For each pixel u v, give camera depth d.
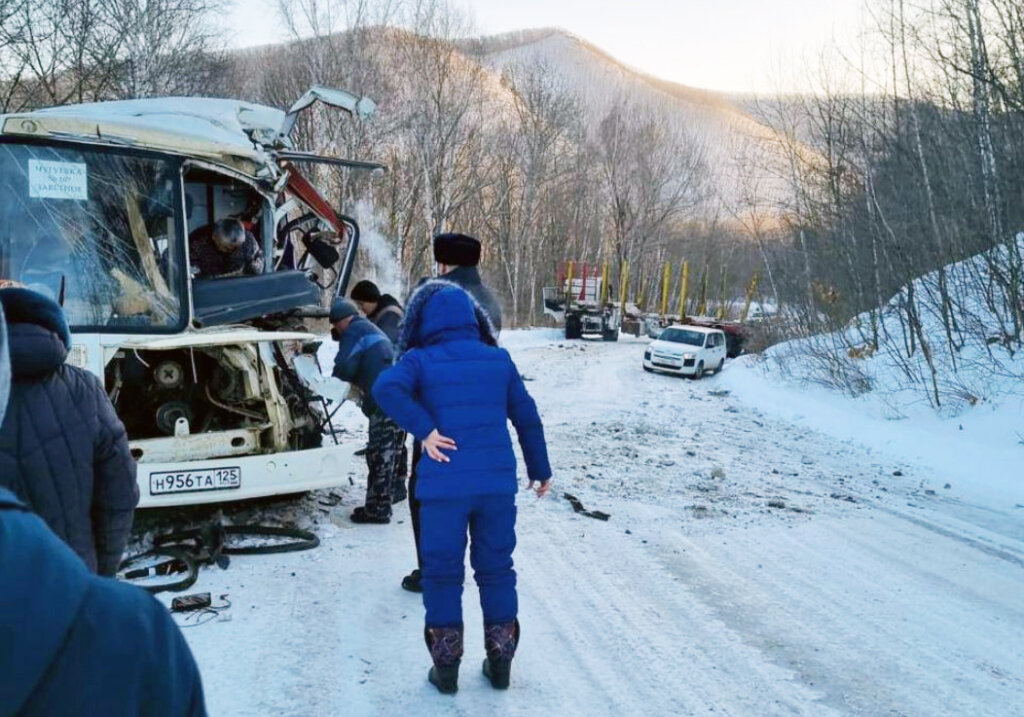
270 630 4.63
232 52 31.38
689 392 19.23
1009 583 6.17
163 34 25.22
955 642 4.98
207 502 5.70
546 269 53.12
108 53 24.03
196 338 5.61
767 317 26.06
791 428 14.25
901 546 7.04
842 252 19.67
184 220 6.18
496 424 4.10
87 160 6.00
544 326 47.00
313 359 6.45
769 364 20.98
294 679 4.07
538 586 5.59
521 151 47.31
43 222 5.91
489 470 4.03
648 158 59.06
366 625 4.79
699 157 65.12
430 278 4.72
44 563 0.99
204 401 6.27
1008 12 15.06
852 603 5.57
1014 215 15.30
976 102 15.88
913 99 17.81
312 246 8.99
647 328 44.72
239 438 5.95
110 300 5.99
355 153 32.66
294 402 6.64
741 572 6.10
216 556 5.63
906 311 16.17
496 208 46.16
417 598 5.23
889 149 18.39
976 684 4.41
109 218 6.04
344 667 4.24
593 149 57.31
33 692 0.94
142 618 1.08
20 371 2.75
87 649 0.99
